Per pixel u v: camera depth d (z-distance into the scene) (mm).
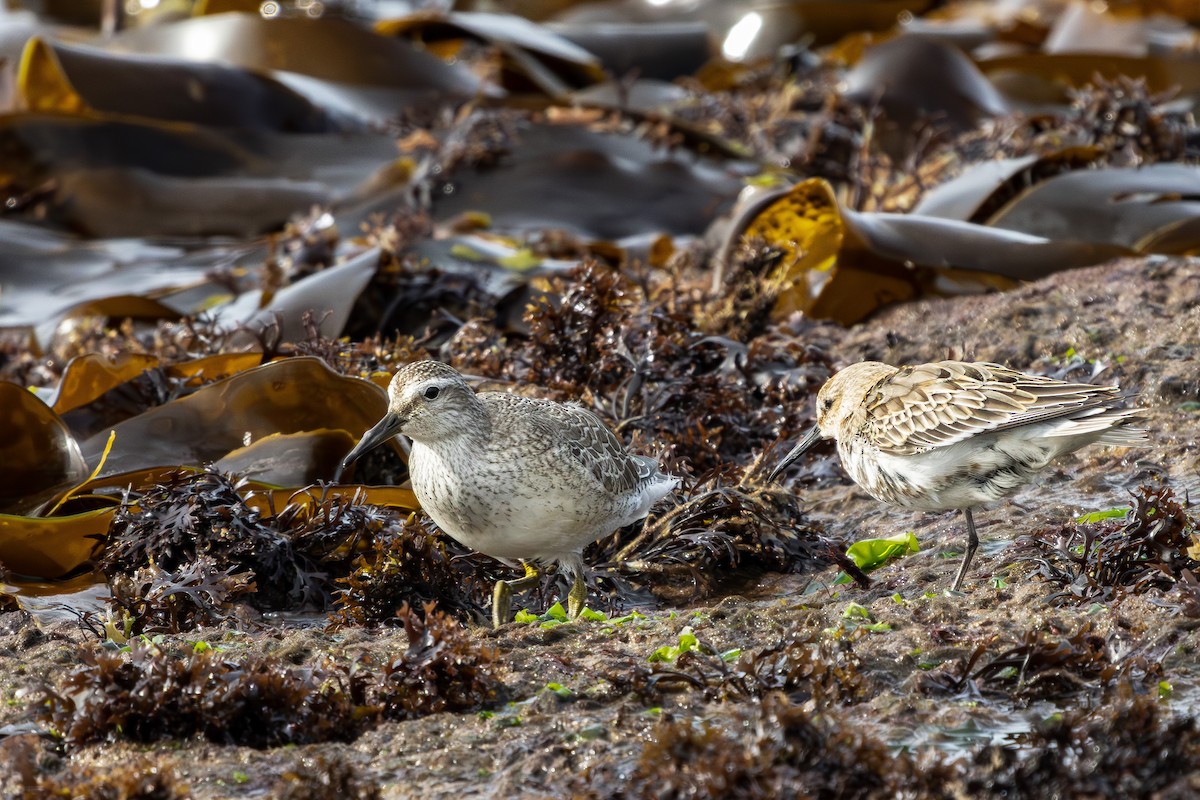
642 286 15156
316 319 14570
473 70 26047
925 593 9656
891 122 23109
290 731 7500
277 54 23953
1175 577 8945
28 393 10547
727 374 13750
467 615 9703
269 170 21453
